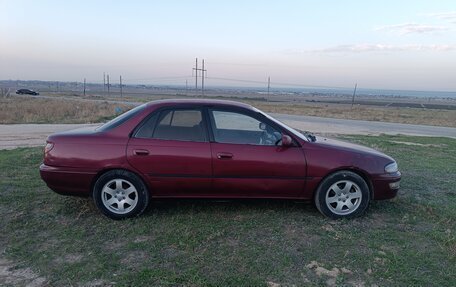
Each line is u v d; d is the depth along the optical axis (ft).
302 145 15.60
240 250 12.41
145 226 14.24
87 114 77.77
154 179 14.90
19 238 13.09
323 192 15.57
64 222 14.60
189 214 15.62
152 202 16.96
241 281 10.46
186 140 15.10
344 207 15.85
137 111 15.69
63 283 10.25
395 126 85.46
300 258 12.00
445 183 23.16
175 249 12.40
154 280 10.42
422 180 23.81
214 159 14.89
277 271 11.09
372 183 15.89
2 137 42.55
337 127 76.43
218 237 13.44
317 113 126.21
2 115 68.39
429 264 11.82
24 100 129.29
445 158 33.88
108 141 14.88
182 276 10.62
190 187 15.10
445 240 13.58
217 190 15.25
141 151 14.74
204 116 15.47
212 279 10.53
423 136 60.13
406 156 33.88
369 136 56.29
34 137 42.91
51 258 11.65
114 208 15.01
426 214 16.72
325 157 15.47
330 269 11.32
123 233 13.62
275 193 15.52
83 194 15.19
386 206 17.74
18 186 19.26
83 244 12.67
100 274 10.71
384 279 10.85
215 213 15.83
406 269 11.41
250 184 15.20
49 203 16.69
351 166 15.57
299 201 16.57
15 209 15.87
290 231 14.20
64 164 14.76
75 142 14.88
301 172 15.35
